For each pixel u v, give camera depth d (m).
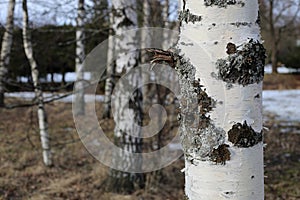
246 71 1.02
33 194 4.33
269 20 15.29
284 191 4.37
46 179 4.86
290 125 8.32
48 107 8.67
